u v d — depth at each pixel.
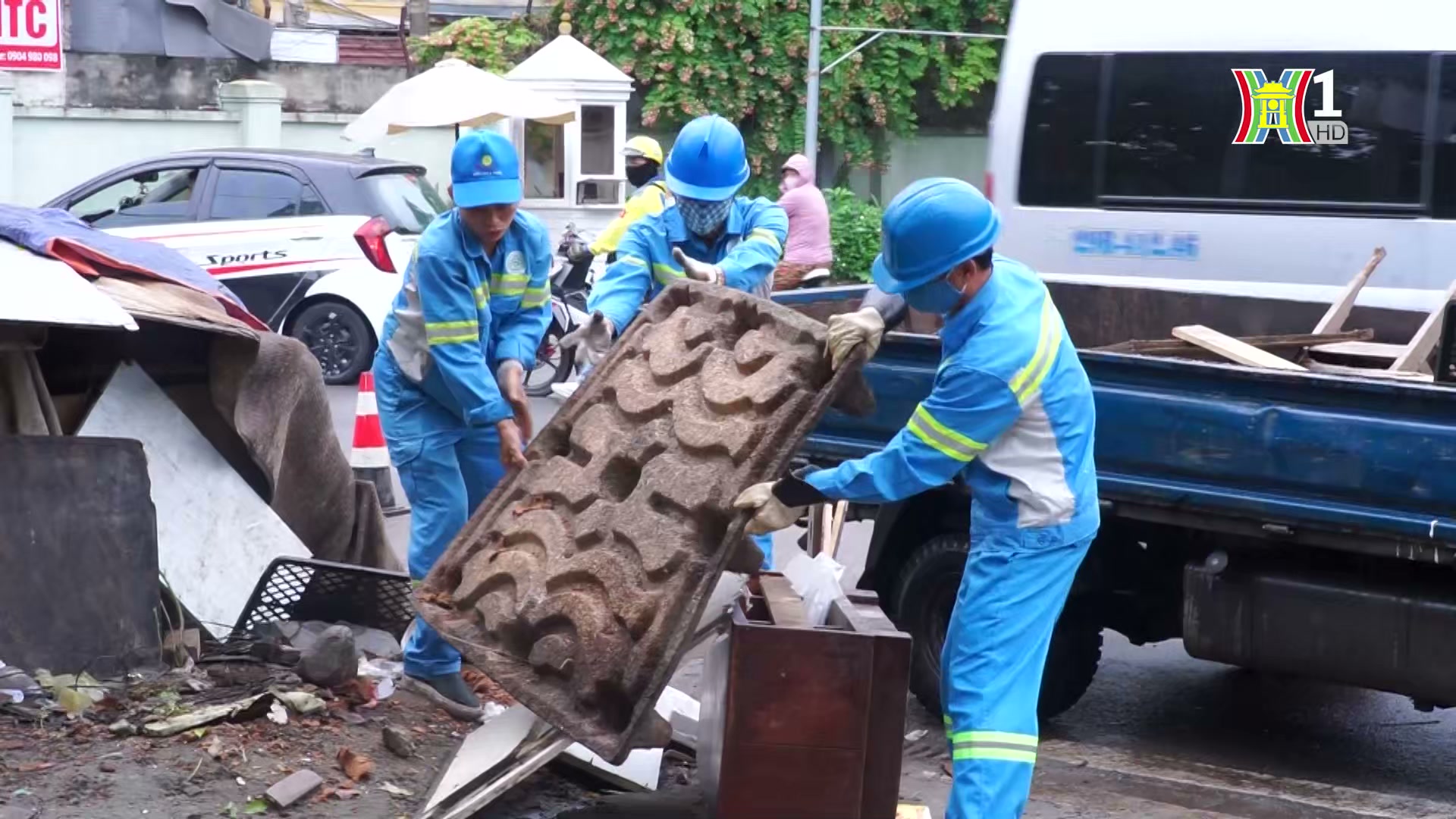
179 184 13.78
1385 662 5.50
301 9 24.80
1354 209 8.93
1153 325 8.25
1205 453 5.69
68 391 6.25
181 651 5.59
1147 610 6.25
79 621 5.29
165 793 4.57
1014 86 9.94
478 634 4.48
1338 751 6.15
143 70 20.25
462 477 5.61
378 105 14.73
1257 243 9.21
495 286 5.42
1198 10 9.36
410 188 14.28
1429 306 8.62
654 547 4.15
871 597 4.68
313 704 5.20
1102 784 5.65
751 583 4.71
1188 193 9.42
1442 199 8.70
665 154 25.08
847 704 4.08
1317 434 5.45
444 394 5.46
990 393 4.13
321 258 13.44
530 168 20.20
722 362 4.47
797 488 4.06
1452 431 5.21
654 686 4.02
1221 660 5.86
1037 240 9.91
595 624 4.17
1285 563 5.75
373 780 4.82
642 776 5.05
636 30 24.16
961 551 6.24
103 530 5.39
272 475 6.29
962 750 4.34
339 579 6.09
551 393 13.35
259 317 13.48
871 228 22.61
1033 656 4.34
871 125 26.14
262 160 13.70
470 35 22.69
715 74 24.55
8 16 15.67
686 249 5.90
